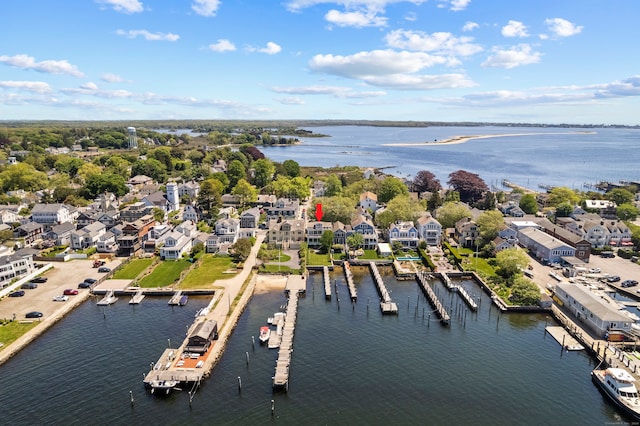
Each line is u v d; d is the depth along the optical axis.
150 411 55.03
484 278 99.12
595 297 78.75
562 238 118.94
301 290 92.69
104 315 81.62
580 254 109.19
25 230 125.19
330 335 74.75
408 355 68.44
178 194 189.62
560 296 85.19
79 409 55.28
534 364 66.12
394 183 166.62
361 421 53.50
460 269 105.75
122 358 66.75
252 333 75.06
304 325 78.44
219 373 63.09
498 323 79.56
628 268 104.06
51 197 176.62
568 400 57.78
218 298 87.88
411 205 139.12
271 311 83.88
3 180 185.75
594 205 159.88
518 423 53.44
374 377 62.47
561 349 70.44
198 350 66.56
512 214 154.00
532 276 99.44
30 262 99.31
